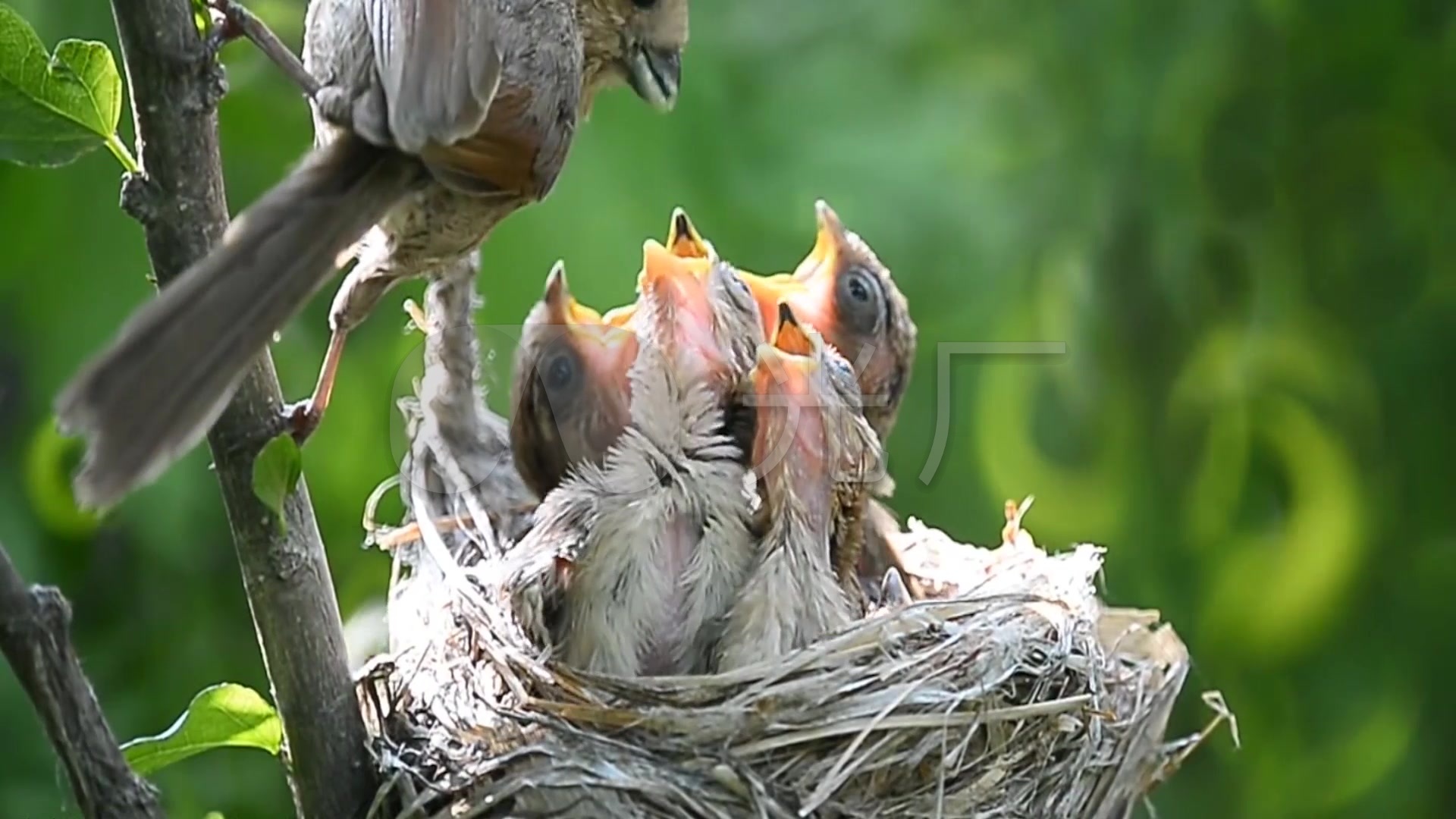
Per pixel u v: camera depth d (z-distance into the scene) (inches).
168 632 358.9
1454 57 405.7
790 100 384.5
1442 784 420.5
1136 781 253.3
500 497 271.3
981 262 394.3
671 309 263.7
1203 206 402.3
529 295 331.6
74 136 180.5
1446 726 421.4
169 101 180.2
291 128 347.3
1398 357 418.6
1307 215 412.2
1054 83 400.5
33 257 331.6
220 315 172.2
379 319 355.6
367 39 201.3
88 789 172.1
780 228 371.2
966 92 400.5
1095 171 398.0
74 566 355.3
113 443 161.2
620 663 240.7
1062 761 237.9
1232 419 411.2
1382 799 414.6
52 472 334.0
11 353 342.6
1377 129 410.6
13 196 330.6
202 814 333.4
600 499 247.9
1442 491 430.9
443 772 216.7
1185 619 409.4
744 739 223.9
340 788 201.8
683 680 227.5
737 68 381.4
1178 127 398.6
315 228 187.5
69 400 161.6
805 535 246.5
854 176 385.1
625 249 342.3
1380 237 416.5
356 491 344.5
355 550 342.3
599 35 274.4
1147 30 396.8
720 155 368.5
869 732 225.5
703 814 217.9
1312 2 398.6
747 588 242.4
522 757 218.4
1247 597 414.3
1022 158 399.9
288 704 199.3
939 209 393.1
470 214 221.1
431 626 241.6
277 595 194.9
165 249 183.6
